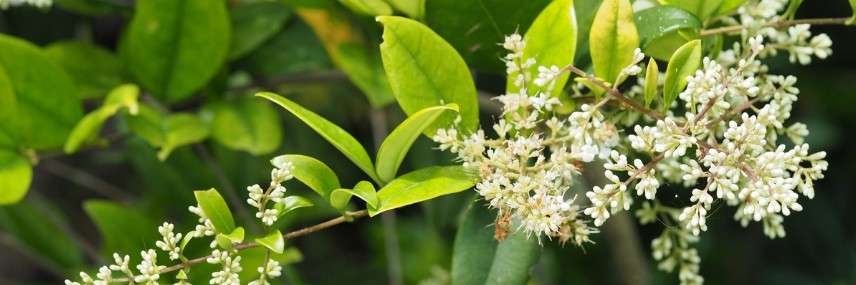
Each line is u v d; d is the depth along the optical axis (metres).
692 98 0.75
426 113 0.76
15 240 1.15
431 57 0.79
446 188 0.77
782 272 1.59
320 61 1.01
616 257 1.03
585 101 0.81
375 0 0.85
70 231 1.11
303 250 1.59
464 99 0.80
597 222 0.75
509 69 0.78
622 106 0.79
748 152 0.77
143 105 0.95
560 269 1.45
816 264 1.58
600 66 0.78
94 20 1.21
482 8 0.84
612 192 0.75
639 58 0.76
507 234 0.80
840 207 1.57
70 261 1.11
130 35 0.94
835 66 1.47
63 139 0.94
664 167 0.82
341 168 1.39
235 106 0.99
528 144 0.76
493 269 0.82
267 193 0.77
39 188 1.44
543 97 0.77
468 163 0.77
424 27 0.79
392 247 1.17
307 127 1.34
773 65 1.42
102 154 1.36
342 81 1.04
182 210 1.10
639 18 0.80
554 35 0.79
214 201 0.77
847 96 1.47
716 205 0.85
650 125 0.82
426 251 1.34
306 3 0.93
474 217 0.83
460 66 0.80
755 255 1.59
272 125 0.98
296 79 1.03
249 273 0.89
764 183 0.74
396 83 0.79
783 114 0.79
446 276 1.17
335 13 0.97
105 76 1.00
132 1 1.01
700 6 0.82
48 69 0.93
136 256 1.02
